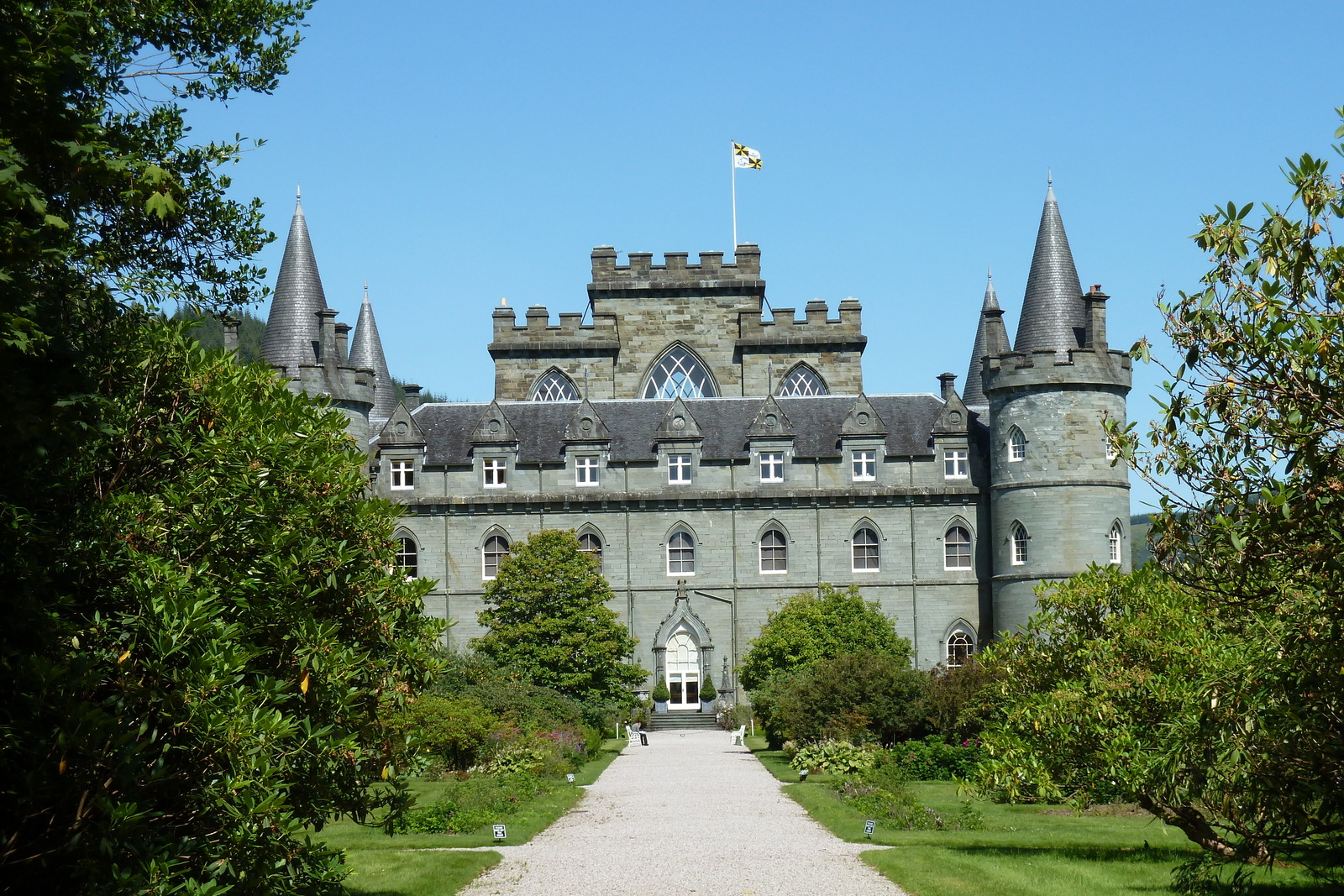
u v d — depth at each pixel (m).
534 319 88.81
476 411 80.56
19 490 14.87
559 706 55.16
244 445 17.14
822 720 47.56
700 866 24.25
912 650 67.31
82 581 15.34
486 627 75.75
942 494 76.06
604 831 29.69
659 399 81.75
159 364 17.20
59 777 13.77
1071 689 23.33
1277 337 15.61
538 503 76.62
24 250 12.09
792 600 69.25
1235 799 19.95
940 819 30.33
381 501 18.95
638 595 76.50
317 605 18.25
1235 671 17.92
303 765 17.06
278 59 22.25
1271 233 15.95
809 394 88.19
